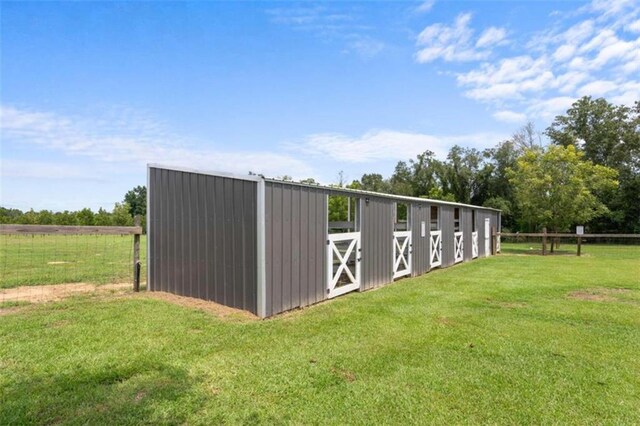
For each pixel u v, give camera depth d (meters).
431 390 3.03
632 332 4.70
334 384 3.11
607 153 26.95
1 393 2.77
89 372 3.16
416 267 10.20
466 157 32.34
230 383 3.06
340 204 21.05
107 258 12.27
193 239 6.11
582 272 10.40
